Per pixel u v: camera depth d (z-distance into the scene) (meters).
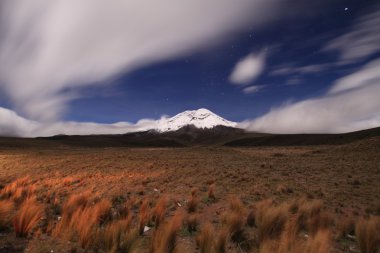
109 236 6.48
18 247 6.34
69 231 7.15
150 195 14.65
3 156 52.38
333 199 13.21
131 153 59.16
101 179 20.86
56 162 37.47
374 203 12.01
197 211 11.02
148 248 6.41
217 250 6.51
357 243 7.33
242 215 9.30
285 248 6.02
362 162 29.61
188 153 61.56
